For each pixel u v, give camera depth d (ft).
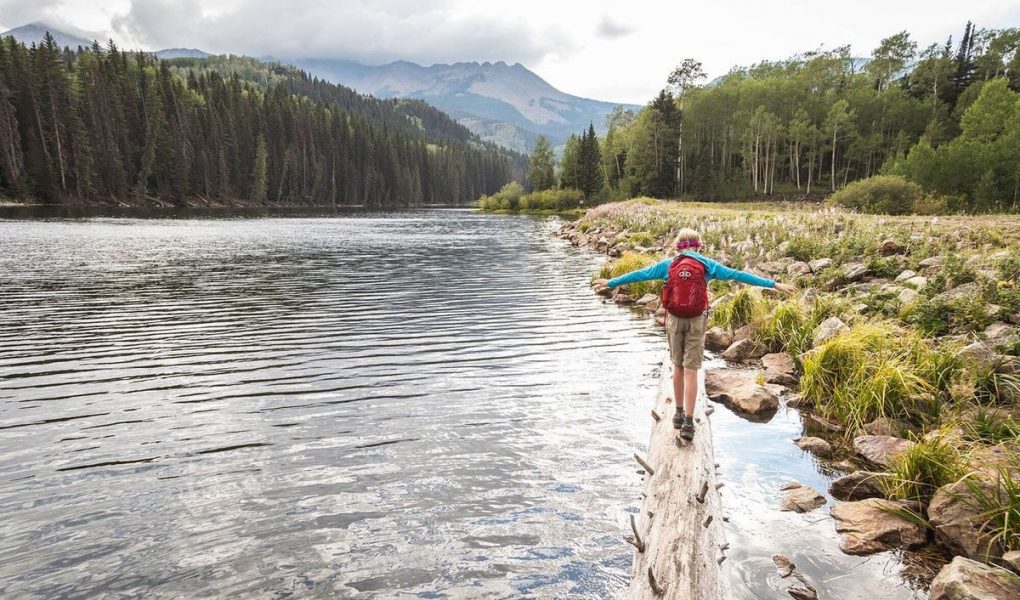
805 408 22.43
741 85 253.85
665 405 19.38
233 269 66.23
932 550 12.81
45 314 40.19
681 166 258.37
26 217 152.35
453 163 600.80
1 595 11.02
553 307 44.52
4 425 20.01
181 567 12.00
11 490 15.29
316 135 421.59
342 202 429.38
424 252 90.38
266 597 11.09
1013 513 12.23
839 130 228.63
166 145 277.23
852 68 272.51
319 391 23.93
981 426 17.60
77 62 325.01
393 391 23.94
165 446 18.24
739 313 35.70
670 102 257.55
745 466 17.26
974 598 10.04
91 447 18.15
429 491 15.25
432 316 40.75
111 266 66.13
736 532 13.55
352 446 18.24
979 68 241.35
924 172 128.98
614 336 34.63
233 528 13.48
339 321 38.81
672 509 12.48
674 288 16.20
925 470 15.03
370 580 11.62
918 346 23.70
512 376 26.16
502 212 300.81
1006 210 115.34
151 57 414.21
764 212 120.57
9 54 240.53
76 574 11.74
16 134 220.02
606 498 14.89
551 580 11.62
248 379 25.61
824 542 13.15
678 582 10.16
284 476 16.14
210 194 303.68
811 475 16.71
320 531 13.35
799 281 42.86
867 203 109.29
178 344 32.09
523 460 17.17
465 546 12.76
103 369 27.12
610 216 136.77
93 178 242.78
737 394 22.82
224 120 331.98
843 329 27.43
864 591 11.39
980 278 30.48
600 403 22.47
